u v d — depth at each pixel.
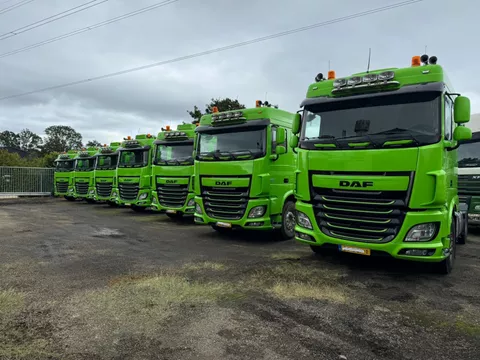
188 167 11.49
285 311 4.24
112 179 17.05
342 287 5.18
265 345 3.40
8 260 6.56
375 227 5.32
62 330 3.70
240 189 8.34
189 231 10.42
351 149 5.46
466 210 8.43
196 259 6.79
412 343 3.48
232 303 4.47
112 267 6.13
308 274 5.80
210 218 8.80
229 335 3.60
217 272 5.85
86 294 4.75
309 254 7.31
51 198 24.09
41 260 6.59
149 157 14.15
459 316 4.15
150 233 9.99
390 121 5.33
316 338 3.56
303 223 6.09
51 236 9.24
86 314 4.10
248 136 8.45
